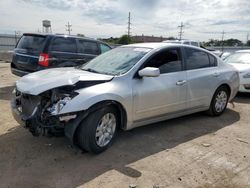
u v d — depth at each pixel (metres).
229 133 4.87
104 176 3.24
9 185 3.01
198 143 4.35
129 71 4.14
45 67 7.04
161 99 4.47
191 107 5.14
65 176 3.21
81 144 3.68
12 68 7.81
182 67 4.93
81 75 3.94
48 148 3.93
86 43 8.22
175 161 3.68
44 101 3.54
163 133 4.75
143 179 3.20
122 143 4.22
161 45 4.74
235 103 7.30
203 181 3.20
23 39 7.64
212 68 5.59
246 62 8.66
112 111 3.89
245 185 3.14
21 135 4.38
